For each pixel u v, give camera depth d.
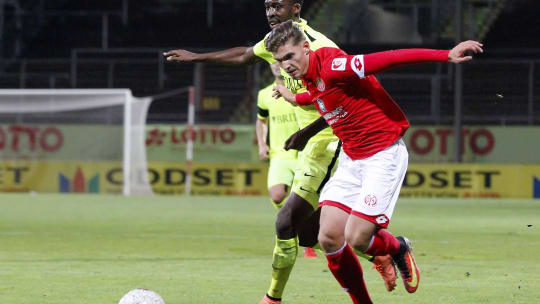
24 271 22.80
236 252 27.84
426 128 70.88
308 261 25.56
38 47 95.31
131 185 69.00
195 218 43.72
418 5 87.25
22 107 70.62
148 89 85.69
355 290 16.16
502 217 45.75
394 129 15.31
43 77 88.69
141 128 69.44
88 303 17.69
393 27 89.38
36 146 70.62
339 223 15.77
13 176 69.88
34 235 33.78
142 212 48.19
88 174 69.62
